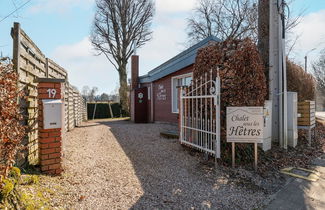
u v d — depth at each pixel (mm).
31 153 3014
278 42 5094
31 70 3105
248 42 3822
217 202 2484
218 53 4113
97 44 19891
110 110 19234
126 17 19406
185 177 3141
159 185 2850
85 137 5707
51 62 4605
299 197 2680
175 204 2387
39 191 2227
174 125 8172
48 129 2820
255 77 3689
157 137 5672
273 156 4211
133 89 11008
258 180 3143
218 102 3479
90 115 18281
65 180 2732
